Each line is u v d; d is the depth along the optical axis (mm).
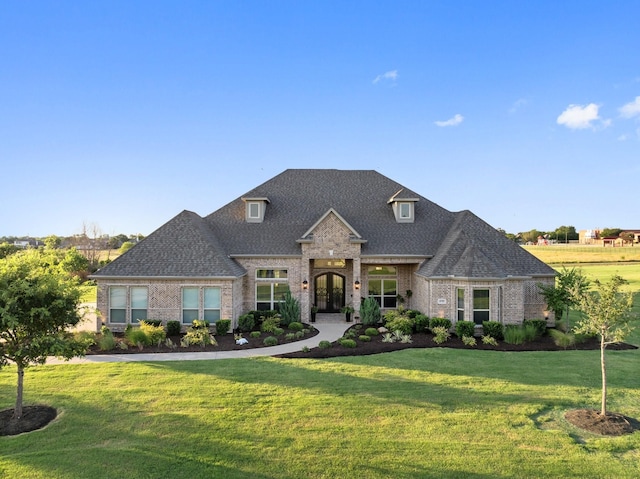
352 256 23844
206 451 8492
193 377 13266
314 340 19094
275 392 11875
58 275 11039
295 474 7680
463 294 20453
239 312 22797
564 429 9594
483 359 15578
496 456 8312
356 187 28562
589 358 15734
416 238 25297
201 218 26312
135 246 21812
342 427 9594
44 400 11227
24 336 10336
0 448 8656
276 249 24172
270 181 28453
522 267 22641
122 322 20875
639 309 28625
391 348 17234
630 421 10008
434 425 9711
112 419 10008
